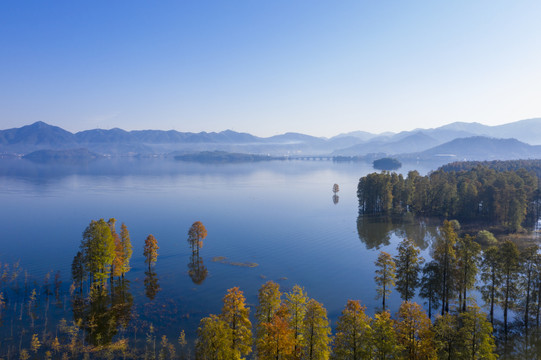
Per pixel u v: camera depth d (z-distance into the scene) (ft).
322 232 436.35
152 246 304.30
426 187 552.41
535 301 197.88
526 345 177.58
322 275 288.30
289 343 134.62
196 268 306.96
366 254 344.69
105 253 250.98
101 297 244.01
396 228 449.48
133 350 176.14
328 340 143.43
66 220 518.78
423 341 133.59
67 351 174.60
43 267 307.78
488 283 257.14
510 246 191.21
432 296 215.31
